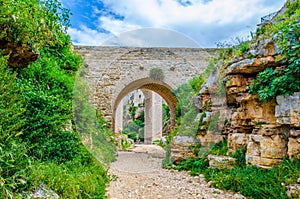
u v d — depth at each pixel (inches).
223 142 218.5
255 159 162.7
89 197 110.5
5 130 90.6
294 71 141.5
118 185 162.9
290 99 142.6
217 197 141.7
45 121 136.3
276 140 152.1
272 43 157.0
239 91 188.7
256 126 171.0
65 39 270.8
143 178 188.2
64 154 144.2
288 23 155.3
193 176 199.9
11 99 97.3
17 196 78.0
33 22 147.7
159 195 146.8
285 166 135.9
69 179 107.4
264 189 130.3
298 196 113.7
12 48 130.3
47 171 103.7
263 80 164.1
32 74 173.3
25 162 96.3
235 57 189.0
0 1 120.8
